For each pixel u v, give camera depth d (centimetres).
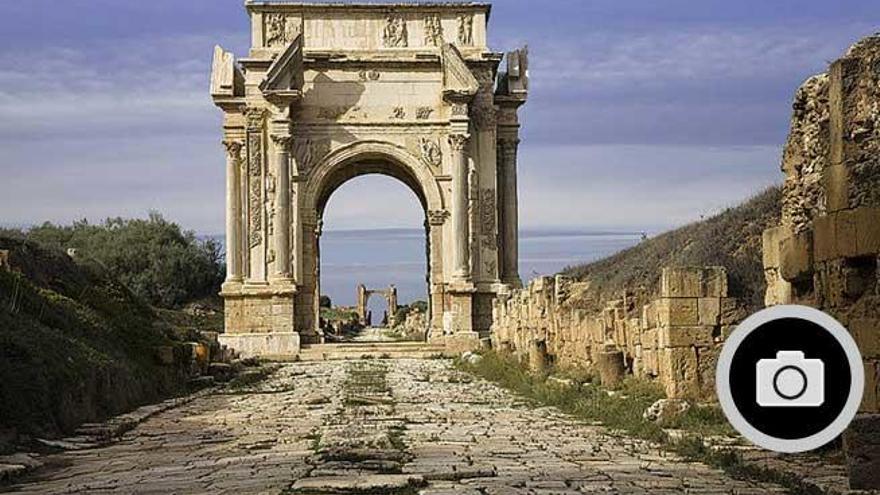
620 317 3094
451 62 6688
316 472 1736
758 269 2611
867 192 1638
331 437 2214
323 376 4722
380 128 6856
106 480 1778
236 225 6875
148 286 10425
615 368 3003
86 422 2686
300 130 6844
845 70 1680
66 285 4072
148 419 2941
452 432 2409
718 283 2452
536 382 3662
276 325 6675
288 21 6906
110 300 4406
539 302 4325
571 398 3042
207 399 3653
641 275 3581
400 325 12156
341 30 6912
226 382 4403
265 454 2067
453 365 5356
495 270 6806
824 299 1741
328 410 3061
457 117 6725
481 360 4991
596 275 4372
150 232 11000
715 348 2438
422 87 6888
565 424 2588
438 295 6769
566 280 4162
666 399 2402
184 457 2100
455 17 6931
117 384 3112
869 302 1630
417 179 6906
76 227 11181
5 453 2094
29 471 1916
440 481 1656
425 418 2761
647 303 2898
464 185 6731
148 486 1673
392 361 5869
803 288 1956
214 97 6944
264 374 4906
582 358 3541
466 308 6638
